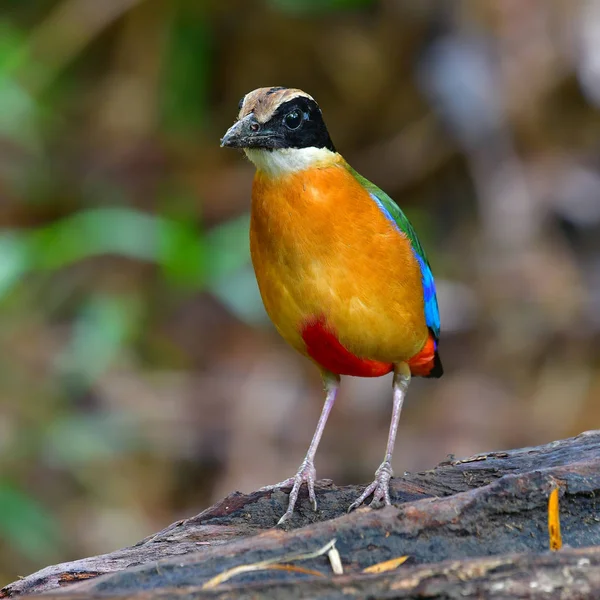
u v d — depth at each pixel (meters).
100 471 12.34
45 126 16.25
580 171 14.57
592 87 14.32
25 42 16.34
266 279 6.89
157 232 12.82
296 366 13.88
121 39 16.81
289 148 6.66
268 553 5.36
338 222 6.62
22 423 12.61
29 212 15.62
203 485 12.44
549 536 5.61
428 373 8.15
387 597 4.84
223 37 16.84
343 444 12.79
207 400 13.24
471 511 5.60
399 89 16.08
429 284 7.57
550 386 13.52
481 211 14.86
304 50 16.67
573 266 14.32
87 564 5.80
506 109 14.65
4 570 11.30
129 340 13.96
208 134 16.67
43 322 14.05
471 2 15.14
